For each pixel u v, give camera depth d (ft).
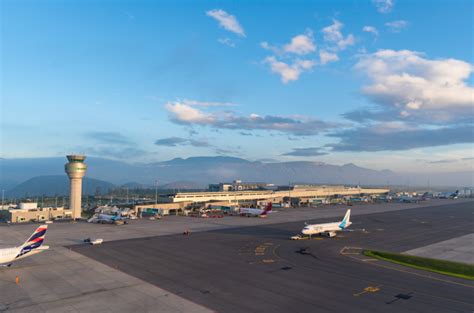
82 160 575.38
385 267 236.84
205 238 358.43
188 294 177.68
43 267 232.12
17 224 474.90
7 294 177.06
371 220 552.00
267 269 229.04
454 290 186.70
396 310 157.48
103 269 227.20
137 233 391.45
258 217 583.17
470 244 334.85
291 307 160.15
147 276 210.59
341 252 289.33
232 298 171.94
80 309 157.28
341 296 175.63
